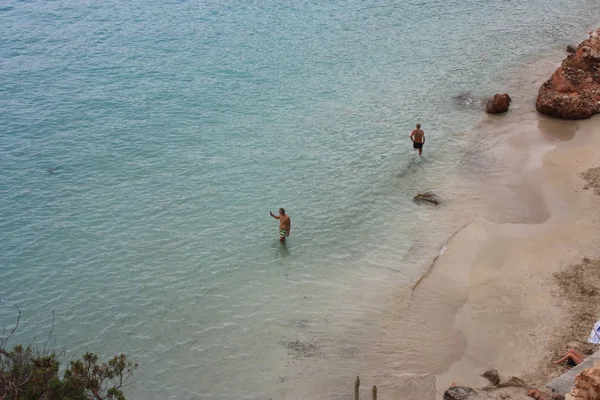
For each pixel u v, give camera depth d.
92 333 21.47
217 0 67.94
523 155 33.09
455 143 34.88
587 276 22.45
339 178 31.33
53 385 11.70
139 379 19.33
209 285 23.83
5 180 31.45
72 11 63.84
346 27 57.28
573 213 27.03
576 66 39.09
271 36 54.94
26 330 21.64
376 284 23.61
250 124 37.59
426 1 66.31
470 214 27.88
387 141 35.16
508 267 23.75
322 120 37.97
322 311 22.30
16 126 37.44
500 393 16.31
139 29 57.41
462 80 44.12
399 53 49.97
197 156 33.81
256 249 25.92
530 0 66.06
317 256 25.44
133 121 38.19
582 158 32.12
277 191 30.20
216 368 19.78
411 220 27.73
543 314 20.86
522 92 41.84
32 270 24.81
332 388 18.78
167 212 28.62
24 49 51.53
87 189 30.72
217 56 49.84
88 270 24.78
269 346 20.69
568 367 17.91
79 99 41.50
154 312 22.42
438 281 23.42
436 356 19.73
